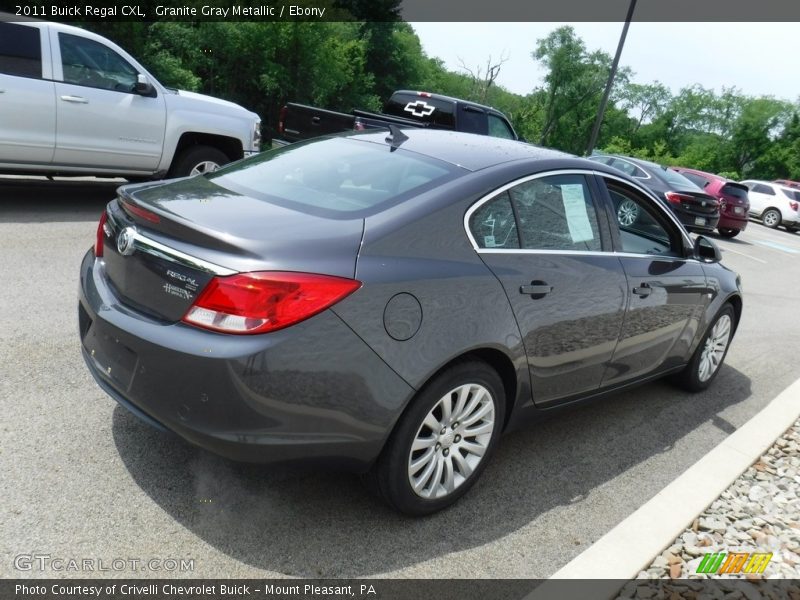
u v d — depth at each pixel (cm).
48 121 699
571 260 328
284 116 1088
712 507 333
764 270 1238
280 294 229
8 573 228
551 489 334
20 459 290
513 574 266
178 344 234
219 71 3203
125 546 248
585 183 356
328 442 244
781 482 370
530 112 6788
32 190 881
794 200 2592
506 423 320
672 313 411
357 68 4206
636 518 307
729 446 398
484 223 294
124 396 257
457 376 272
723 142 8250
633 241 392
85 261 314
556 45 6656
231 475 300
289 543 262
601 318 344
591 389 366
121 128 755
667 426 434
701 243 448
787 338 717
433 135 362
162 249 249
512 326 290
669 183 1480
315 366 234
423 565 262
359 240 254
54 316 451
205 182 322
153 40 2694
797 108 7862
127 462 299
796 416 462
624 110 8450
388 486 268
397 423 261
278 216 265
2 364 373
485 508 307
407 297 253
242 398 228
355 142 353
